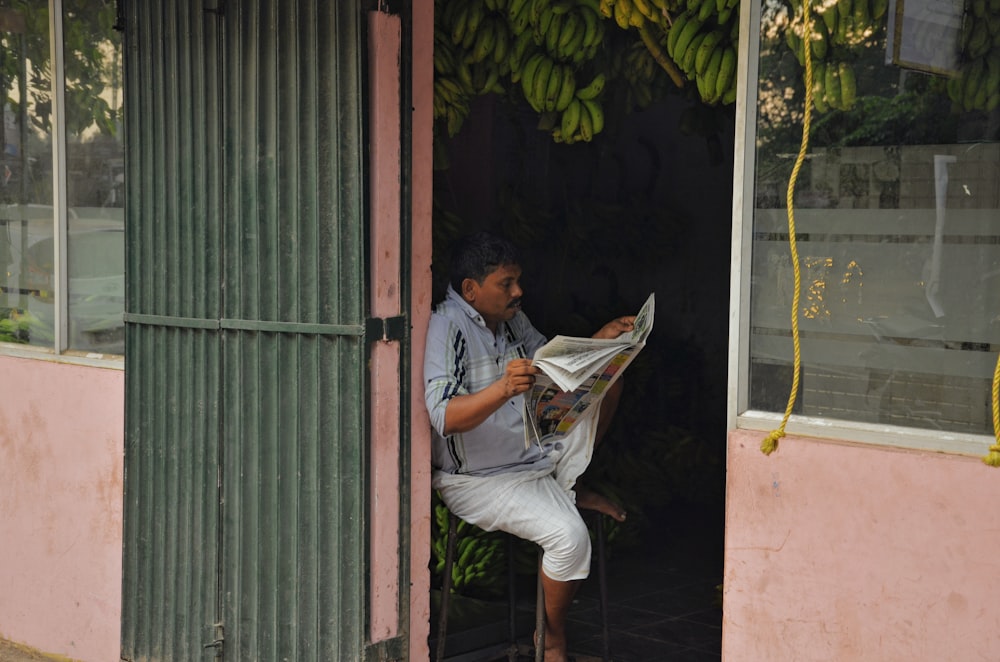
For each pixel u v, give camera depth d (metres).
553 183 6.39
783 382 2.95
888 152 2.77
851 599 2.80
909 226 2.75
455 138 5.71
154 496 4.25
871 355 2.81
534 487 3.82
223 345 3.96
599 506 4.05
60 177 4.73
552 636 3.94
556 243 6.33
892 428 2.77
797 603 2.89
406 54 3.62
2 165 5.03
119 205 4.51
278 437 3.81
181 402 4.12
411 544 3.78
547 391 3.52
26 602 4.98
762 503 2.94
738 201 2.98
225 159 3.90
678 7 3.71
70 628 4.77
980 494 2.59
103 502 4.59
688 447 6.52
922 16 2.66
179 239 4.10
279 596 3.84
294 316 3.75
